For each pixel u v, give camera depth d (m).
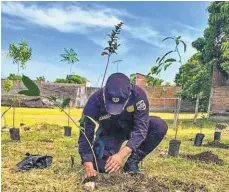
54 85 27.00
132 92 2.85
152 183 2.84
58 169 3.37
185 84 15.38
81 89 27.08
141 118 2.87
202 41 16.89
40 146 5.37
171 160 4.28
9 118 13.16
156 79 4.02
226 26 15.64
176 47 3.28
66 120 13.34
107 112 2.83
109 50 2.91
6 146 5.18
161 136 3.25
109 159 2.69
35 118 13.82
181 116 20.20
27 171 3.28
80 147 2.87
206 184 3.01
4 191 2.55
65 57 7.80
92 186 2.64
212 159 4.43
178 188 2.81
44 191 2.57
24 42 6.25
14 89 13.12
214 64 16.05
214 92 16.92
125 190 2.62
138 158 3.21
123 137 3.13
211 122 14.68
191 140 7.84
